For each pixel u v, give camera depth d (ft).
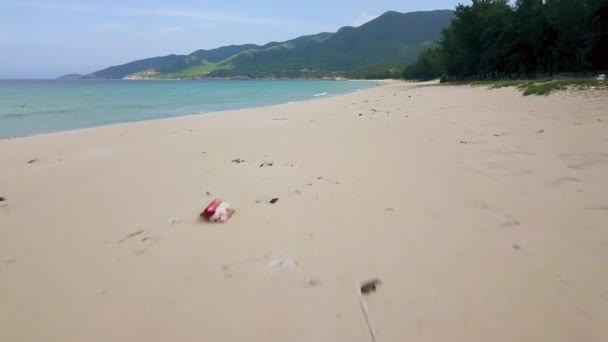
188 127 37.09
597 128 20.75
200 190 13.99
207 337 5.84
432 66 253.85
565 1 96.63
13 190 14.99
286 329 5.95
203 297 6.93
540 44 109.19
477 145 19.27
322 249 8.66
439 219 10.05
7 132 38.73
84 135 32.45
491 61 131.54
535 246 8.20
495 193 11.73
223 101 98.12
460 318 6.00
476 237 8.82
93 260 8.64
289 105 69.00
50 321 6.46
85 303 6.93
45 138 30.89
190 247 9.09
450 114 35.17
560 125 22.86
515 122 25.96
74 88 225.35
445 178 13.76
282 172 16.26
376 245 8.75
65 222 11.20
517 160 15.51
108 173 17.42
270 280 7.42
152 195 13.60
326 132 28.14
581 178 12.46
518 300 6.38
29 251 9.27
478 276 7.17
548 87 44.60
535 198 11.00
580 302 6.22
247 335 5.85
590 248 7.92
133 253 8.90
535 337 5.49
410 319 6.04
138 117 55.26
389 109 47.85
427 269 7.54
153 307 6.70
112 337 5.97
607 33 90.22
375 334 5.73
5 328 6.30
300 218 10.69
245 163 18.58
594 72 91.30
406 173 14.88
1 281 7.86
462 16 139.44
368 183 13.84
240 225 10.38
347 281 7.25
